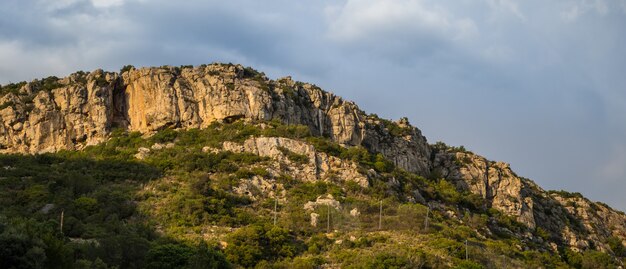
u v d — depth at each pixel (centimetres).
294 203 13862
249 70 18575
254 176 14575
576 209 19400
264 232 12325
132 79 17412
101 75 17775
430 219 14000
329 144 15888
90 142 16712
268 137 15675
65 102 17075
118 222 12250
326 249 12256
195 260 10300
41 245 9031
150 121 16712
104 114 16950
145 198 13588
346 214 13450
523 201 17738
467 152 19300
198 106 16838
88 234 11356
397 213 13838
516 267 13088
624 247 18600
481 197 17375
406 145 18475
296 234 12762
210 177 14625
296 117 17200
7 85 18525
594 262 16262
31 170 14675
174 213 12925
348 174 14988
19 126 16875
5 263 8519
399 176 15938
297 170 14962
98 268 9612
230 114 16425
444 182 17388
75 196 13438
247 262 11488
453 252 12275
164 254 10444
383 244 12300
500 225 16362
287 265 11525
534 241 16462
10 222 10250
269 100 16812
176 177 14625
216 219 12925
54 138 16775
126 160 15400
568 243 17462
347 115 17750
